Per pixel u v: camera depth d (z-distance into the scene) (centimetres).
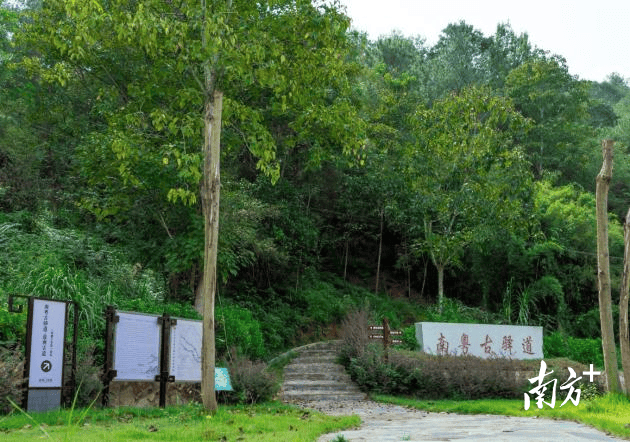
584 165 3328
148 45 1025
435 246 2239
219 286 2136
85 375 991
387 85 2778
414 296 2817
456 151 2183
